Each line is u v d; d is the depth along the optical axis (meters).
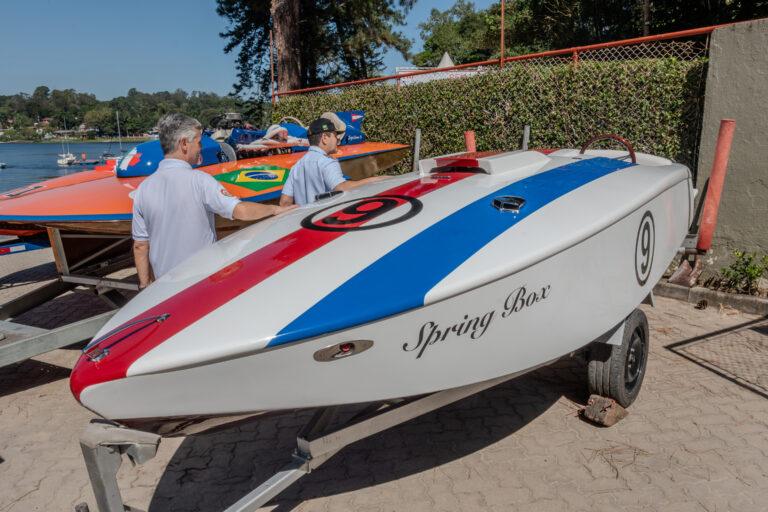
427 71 8.53
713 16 19.72
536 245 2.59
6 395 4.05
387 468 3.03
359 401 2.42
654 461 2.95
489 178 3.22
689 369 3.95
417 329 2.35
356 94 9.97
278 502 2.79
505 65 7.54
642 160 4.54
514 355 2.71
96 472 2.16
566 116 6.88
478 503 2.71
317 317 2.18
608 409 3.29
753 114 5.08
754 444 3.06
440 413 3.56
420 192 3.08
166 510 2.77
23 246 5.10
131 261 5.43
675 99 5.84
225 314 2.24
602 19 24.25
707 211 5.17
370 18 25.55
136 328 2.30
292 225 2.93
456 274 2.39
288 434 3.42
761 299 4.91
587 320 2.95
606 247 2.93
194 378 2.14
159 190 3.22
